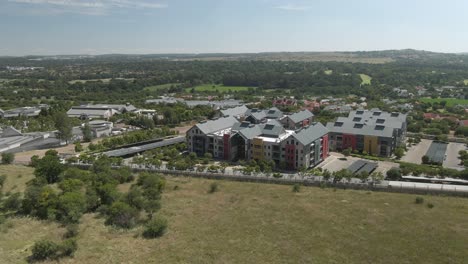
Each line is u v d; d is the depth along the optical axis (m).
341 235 87.75
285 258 77.00
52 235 87.50
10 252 78.50
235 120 196.75
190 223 95.31
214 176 137.12
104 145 187.12
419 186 119.56
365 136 174.62
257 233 89.12
